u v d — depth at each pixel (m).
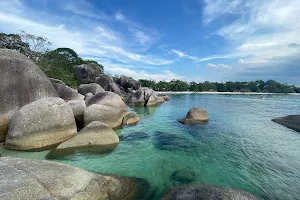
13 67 11.55
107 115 13.38
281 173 7.73
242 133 13.48
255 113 23.34
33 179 4.34
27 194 3.93
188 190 4.96
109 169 7.61
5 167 4.59
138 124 15.87
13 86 11.11
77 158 8.48
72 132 10.27
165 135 12.75
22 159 5.20
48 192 4.21
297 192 6.43
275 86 109.06
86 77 50.56
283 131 14.11
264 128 15.02
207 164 8.46
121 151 9.60
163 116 20.33
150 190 6.22
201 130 14.23
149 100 31.20
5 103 10.47
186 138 12.17
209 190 4.82
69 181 4.77
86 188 4.88
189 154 9.55
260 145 11.01
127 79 55.78
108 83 46.28
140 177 7.05
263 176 7.47
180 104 33.78
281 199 6.06
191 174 7.50
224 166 8.29
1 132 9.99
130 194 5.77
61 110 9.98
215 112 23.92
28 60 12.80
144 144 10.79
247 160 8.94
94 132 9.85
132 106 29.75
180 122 16.91
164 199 5.06
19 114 9.09
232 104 35.28
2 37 30.89
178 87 90.88
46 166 5.04
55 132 9.55
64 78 35.88
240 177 7.37
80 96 19.94
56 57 45.38
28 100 11.48
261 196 6.18
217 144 11.11
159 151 9.84
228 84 107.19
